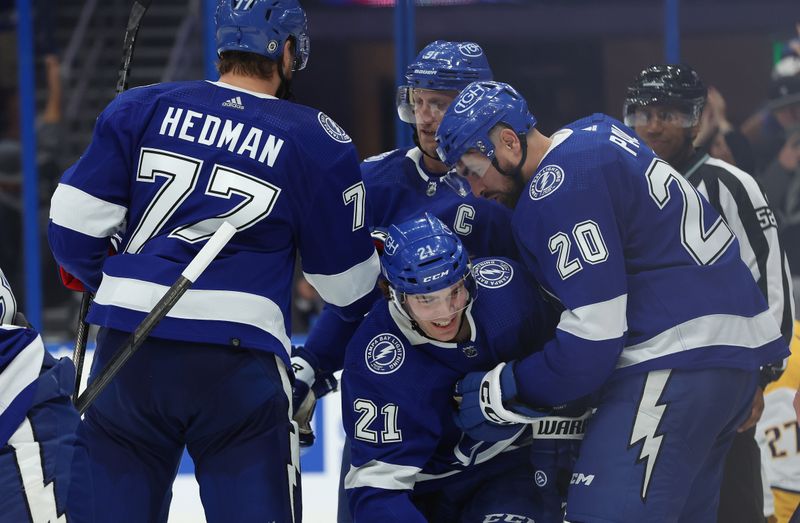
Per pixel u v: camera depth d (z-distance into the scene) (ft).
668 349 28.04
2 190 77.05
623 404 28.30
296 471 28.73
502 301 29.66
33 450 24.41
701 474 30.27
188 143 28.02
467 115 28.66
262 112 28.48
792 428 41.01
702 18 89.04
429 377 29.30
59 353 64.13
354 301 30.01
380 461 29.07
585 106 88.12
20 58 67.82
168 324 27.37
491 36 86.02
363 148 86.58
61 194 28.22
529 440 31.09
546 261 27.78
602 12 86.63
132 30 32.65
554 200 27.55
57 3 96.63
